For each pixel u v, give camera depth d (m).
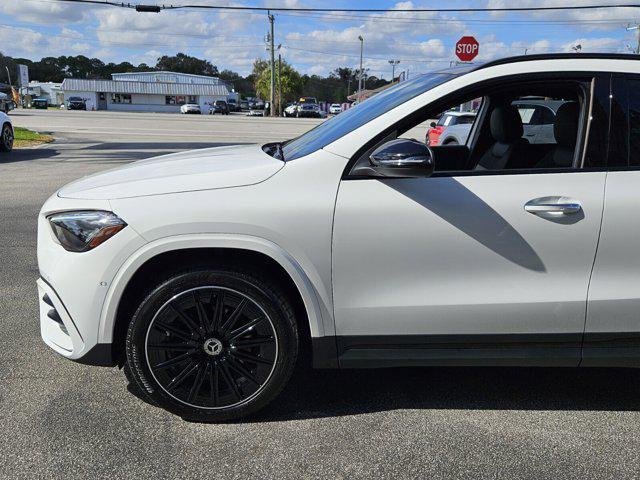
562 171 2.62
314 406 2.96
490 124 3.46
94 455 2.51
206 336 2.64
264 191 2.55
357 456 2.55
